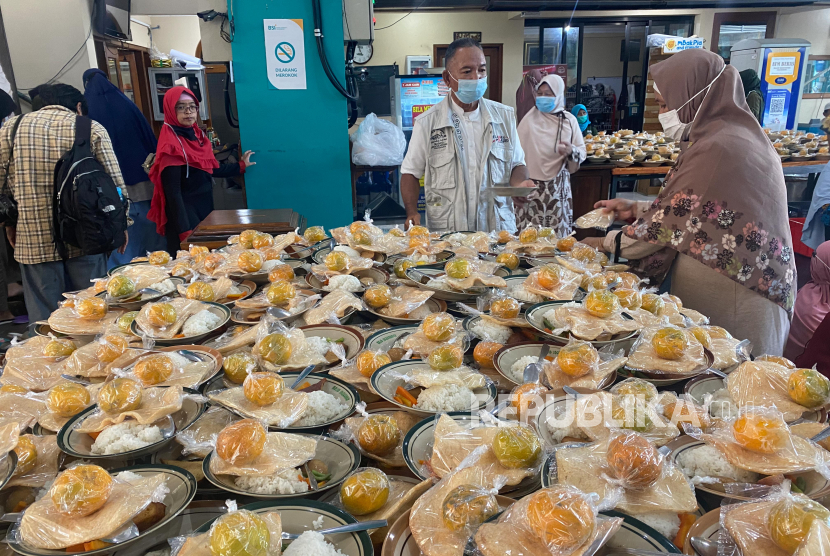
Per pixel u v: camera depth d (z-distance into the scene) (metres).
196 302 1.54
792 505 0.67
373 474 0.82
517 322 1.40
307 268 2.03
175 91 3.90
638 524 0.71
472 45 3.02
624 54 8.86
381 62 8.65
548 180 4.48
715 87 1.87
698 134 1.91
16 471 0.90
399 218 6.73
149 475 0.86
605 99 9.03
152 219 4.21
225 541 0.64
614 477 0.77
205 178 4.24
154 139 4.88
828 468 0.78
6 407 1.09
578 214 5.30
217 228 2.57
